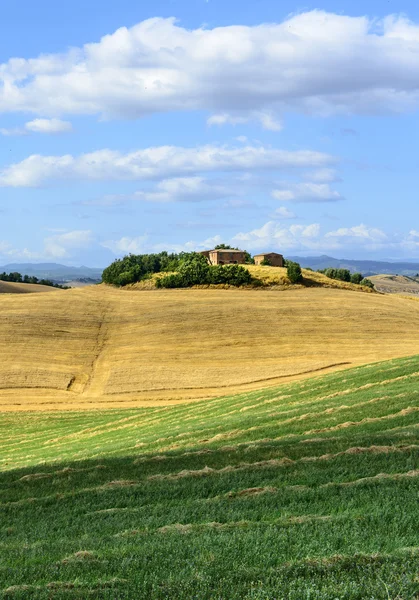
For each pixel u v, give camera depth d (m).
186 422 43.44
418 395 35.31
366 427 29.22
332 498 17.05
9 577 13.40
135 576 12.63
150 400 62.84
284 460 22.41
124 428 45.75
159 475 22.48
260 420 36.16
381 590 10.75
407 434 24.53
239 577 12.07
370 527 14.38
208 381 68.25
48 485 23.09
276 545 13.70
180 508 17.83
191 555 13.63
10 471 27.31
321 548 13.30
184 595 11.46
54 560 14.51
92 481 22.95
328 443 24.73
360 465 20.33
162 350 79.88
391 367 48.53
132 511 18.23
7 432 49.75
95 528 16.98
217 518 16.62
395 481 17.98
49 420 53.78
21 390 67.62
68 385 69.38
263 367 72.50
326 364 72.06
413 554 12.36
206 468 22.52
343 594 10.76
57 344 82.12
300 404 40.16
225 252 128.75
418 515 14.77
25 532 17.52
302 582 11.41
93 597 11.74
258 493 18.42
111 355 79.25
